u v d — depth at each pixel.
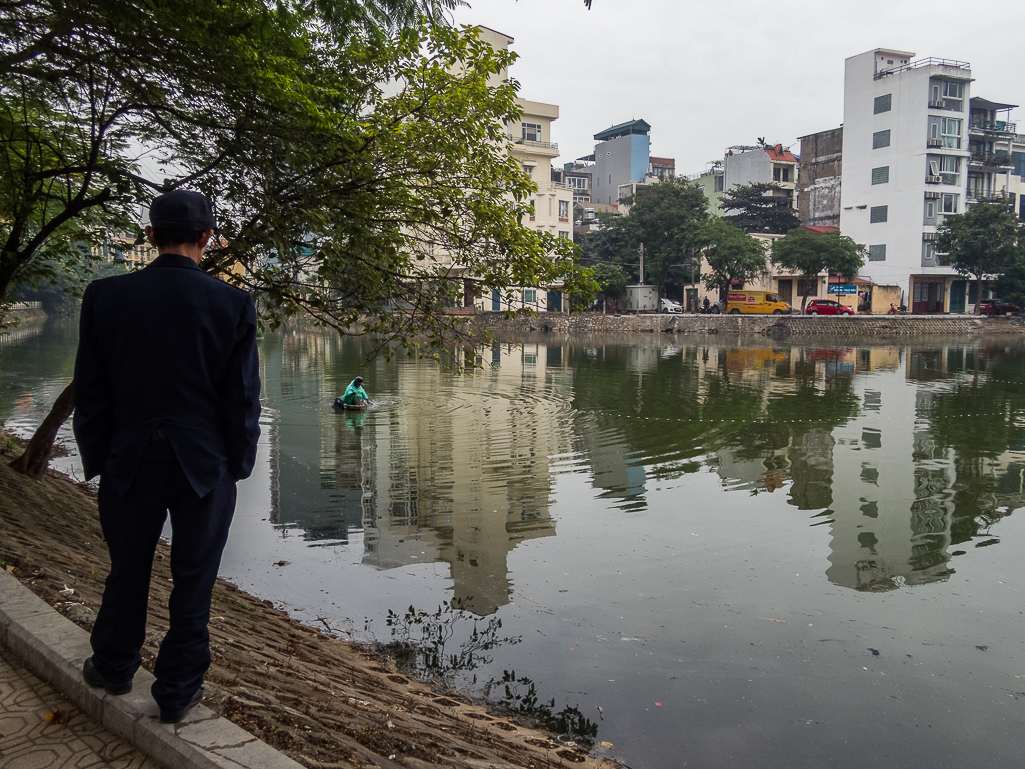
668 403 18.56
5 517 5.65
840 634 6.12
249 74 5.53
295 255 6.84
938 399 19.48
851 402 18.94
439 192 7.16
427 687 5.11
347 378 23.17
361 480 10.88
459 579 7.21
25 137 6.47
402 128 7.03
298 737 2.64
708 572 7.45
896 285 54.84
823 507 9.74
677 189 54.47
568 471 11.56
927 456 12.82
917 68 52.41
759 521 9.12
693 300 64.88
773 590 7.03
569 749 4.39
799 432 14.93
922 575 7.41
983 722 4.87
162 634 3.53
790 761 4.40
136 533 2.28
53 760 2.28
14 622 3.01
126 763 2.28
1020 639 6.06
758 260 51.66
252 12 5.44
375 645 5.82
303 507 9.49
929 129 52.34
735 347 39.22
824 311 51.72
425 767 3.05
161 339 2.24
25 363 26.70
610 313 61.38
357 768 2.60
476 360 8.07
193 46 5.39
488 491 10.36
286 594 6.77
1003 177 57.97
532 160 55.62
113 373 2.28
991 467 12.00
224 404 2.36
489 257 7.61
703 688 5.25
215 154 6.45
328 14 5.81
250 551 7.87
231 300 2.35
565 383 22.50
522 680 5.32
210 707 2.63
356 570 7.40
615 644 5.91
